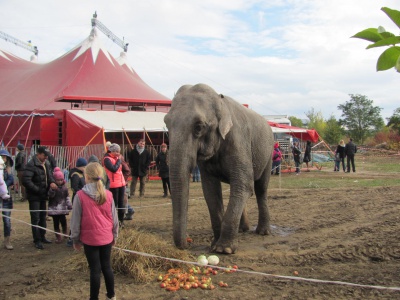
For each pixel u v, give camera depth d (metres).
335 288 5.18
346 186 15.85
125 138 23.50
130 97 26.73
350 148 22.77
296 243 7.46
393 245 6.98
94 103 26.91
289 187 16.11
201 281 5.46
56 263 6.63
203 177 7.12
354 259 6.41
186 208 5.77
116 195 9.02
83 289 5.42
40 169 7.81
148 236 6.54
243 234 8.22
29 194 7.77
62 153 17.55
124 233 6.50
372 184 16.38
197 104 6.05
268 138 7.80
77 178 8.04
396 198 11.81
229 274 5.80
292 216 9.95
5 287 5.62
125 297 5.08
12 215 11.16
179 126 5.84
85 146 18.19
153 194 15.16
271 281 5.51
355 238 7.61
